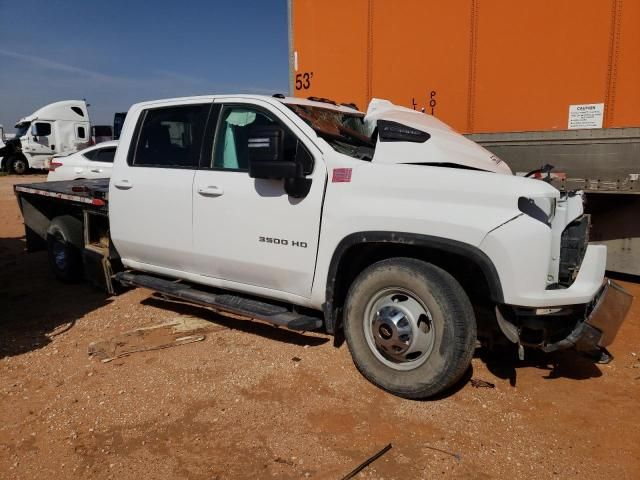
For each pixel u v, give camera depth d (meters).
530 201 3.31
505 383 3.93
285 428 3.35
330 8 7.16
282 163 3.83
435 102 6.35
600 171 5.18
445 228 3.39
